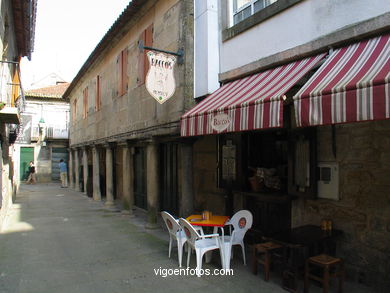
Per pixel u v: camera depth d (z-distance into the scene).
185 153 7.38
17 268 5.51
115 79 11.43
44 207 12.69
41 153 27.19
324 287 4.05
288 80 4.40
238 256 6.00
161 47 7.97
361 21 4.11
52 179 27.41
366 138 4.52
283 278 4.52
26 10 10.11
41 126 26.89
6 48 9.38
